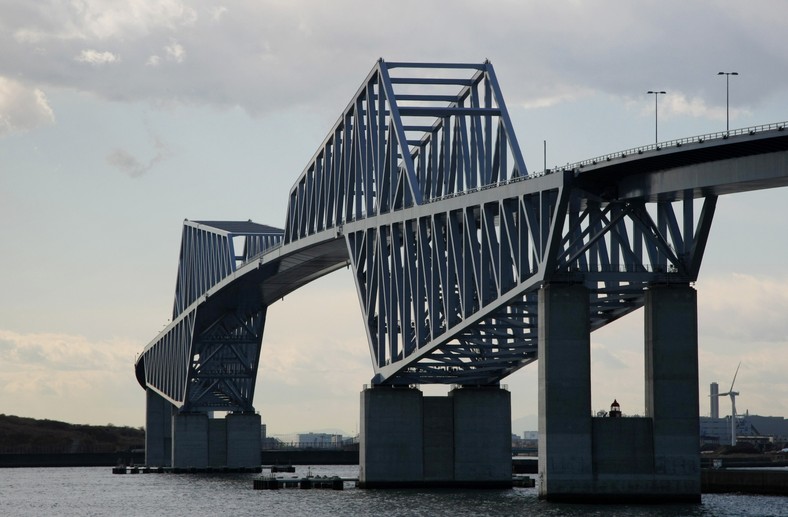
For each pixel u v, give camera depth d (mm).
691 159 196375
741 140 184125
